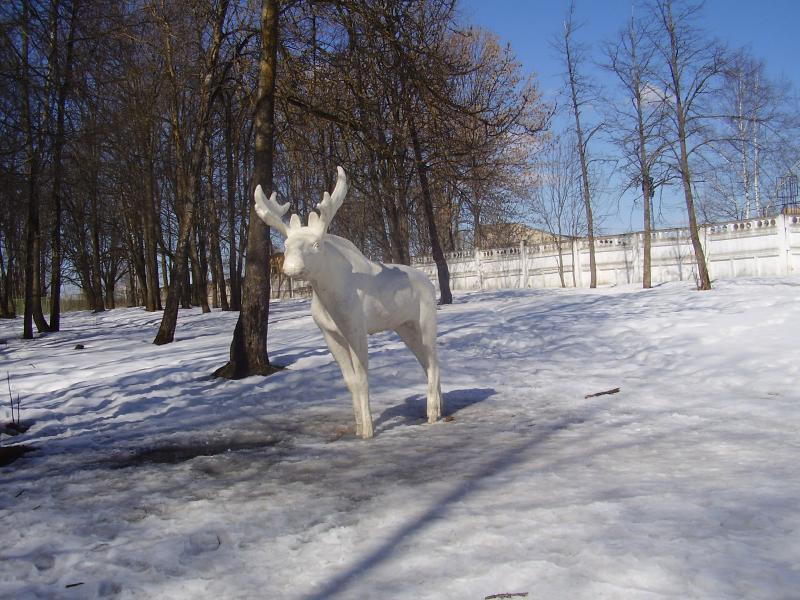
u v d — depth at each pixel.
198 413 8.50
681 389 8.01
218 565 3.46
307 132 15.53
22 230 31.98
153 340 18.14
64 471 5.91
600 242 31.94
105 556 3.65
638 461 4.95
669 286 24.08
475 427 6.70
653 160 22.09
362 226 27.98
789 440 5.31
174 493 4.91
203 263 35.94
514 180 34.84
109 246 47.44
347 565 3.33
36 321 23.78
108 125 17.75
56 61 16.16
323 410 8.26
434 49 13.16
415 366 10.60
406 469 5.20
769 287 18.92
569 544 3.34
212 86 16.98
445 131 13.98
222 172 31.81
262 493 4.77
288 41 13.17
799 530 3.33
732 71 21.38
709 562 3.00
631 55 23.12
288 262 5.70
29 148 17.38
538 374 9.82
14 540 4.02
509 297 24.12
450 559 3.28
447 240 41.34
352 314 6.31
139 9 17.62
